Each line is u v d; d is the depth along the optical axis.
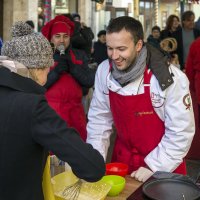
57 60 2.85
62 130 1.20
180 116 1.84
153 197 1.43
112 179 1.72
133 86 1.86
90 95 5.21
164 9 17.78
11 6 7.56
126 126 1.94
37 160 1.22
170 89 1.83
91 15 13.12
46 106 1.22
